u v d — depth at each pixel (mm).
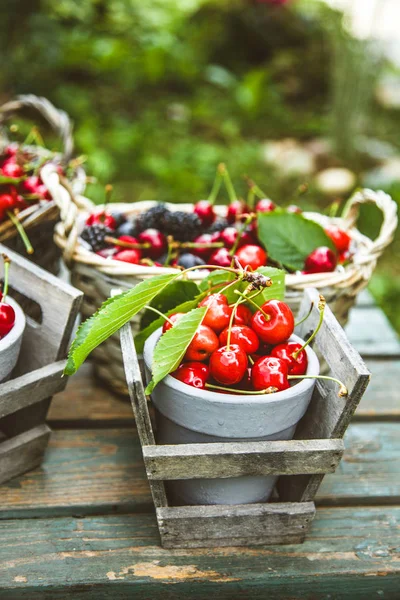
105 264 827
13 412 786
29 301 881
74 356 715
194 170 2129
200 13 3129
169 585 742
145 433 713
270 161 2268
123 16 2865
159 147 2244
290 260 876
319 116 2727
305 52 2979
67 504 791
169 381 711
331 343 742
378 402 920
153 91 2688
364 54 2281
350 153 2354
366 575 756
